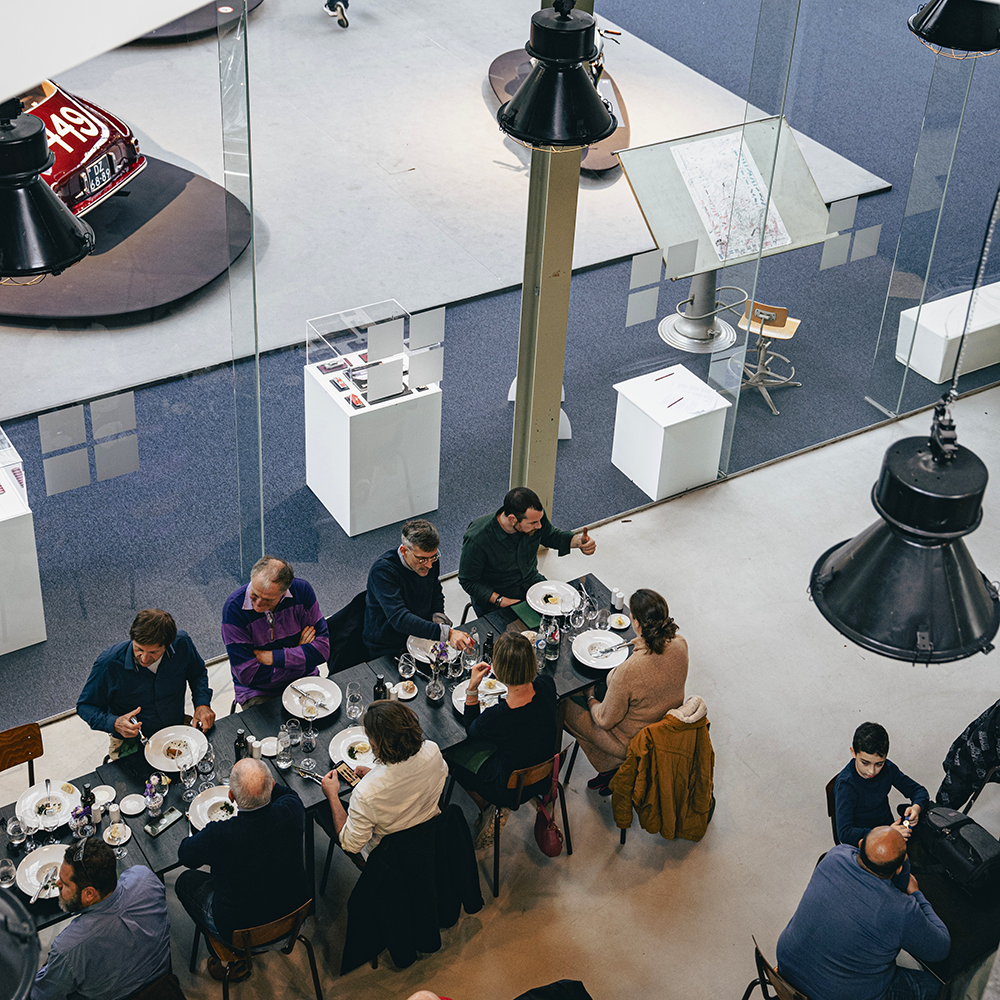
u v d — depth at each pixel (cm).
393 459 579
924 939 371
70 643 533
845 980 378
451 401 580
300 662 473
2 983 174
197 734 434
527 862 474
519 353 586
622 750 471
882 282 704
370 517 593
